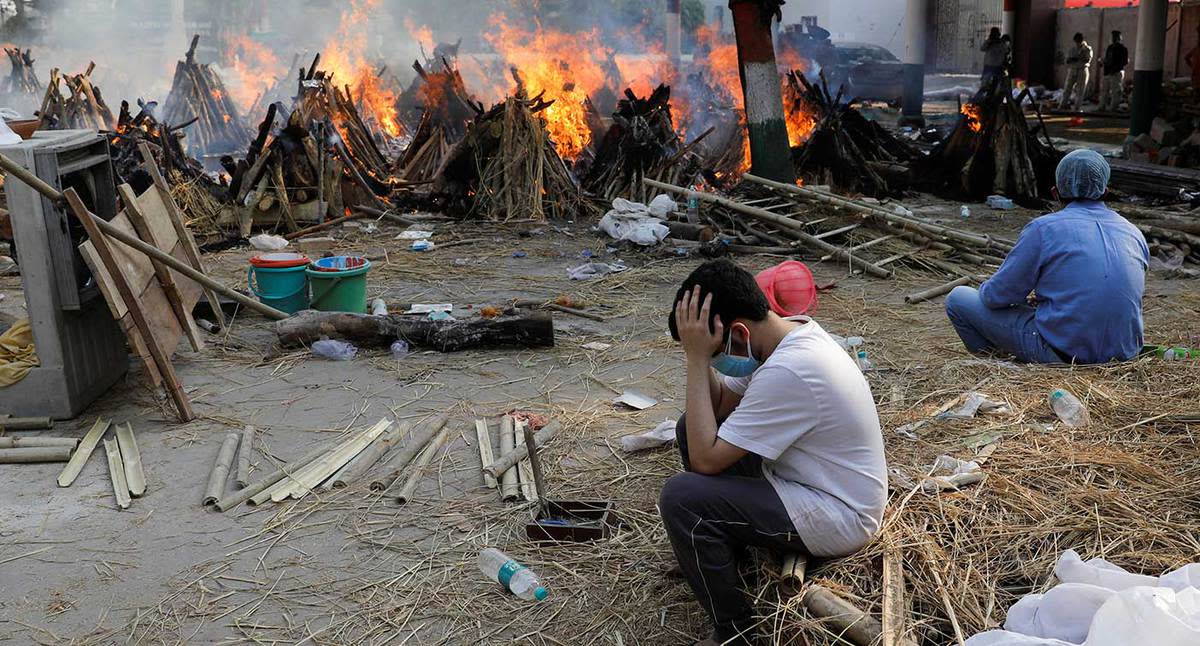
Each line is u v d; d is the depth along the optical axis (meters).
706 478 3.42
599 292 9.02
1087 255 5.72
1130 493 3.89
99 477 5.16
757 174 13.38
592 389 6.41
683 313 3.39
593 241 11.30
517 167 12.55
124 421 5.90
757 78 13.11
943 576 3.35
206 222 11.76
